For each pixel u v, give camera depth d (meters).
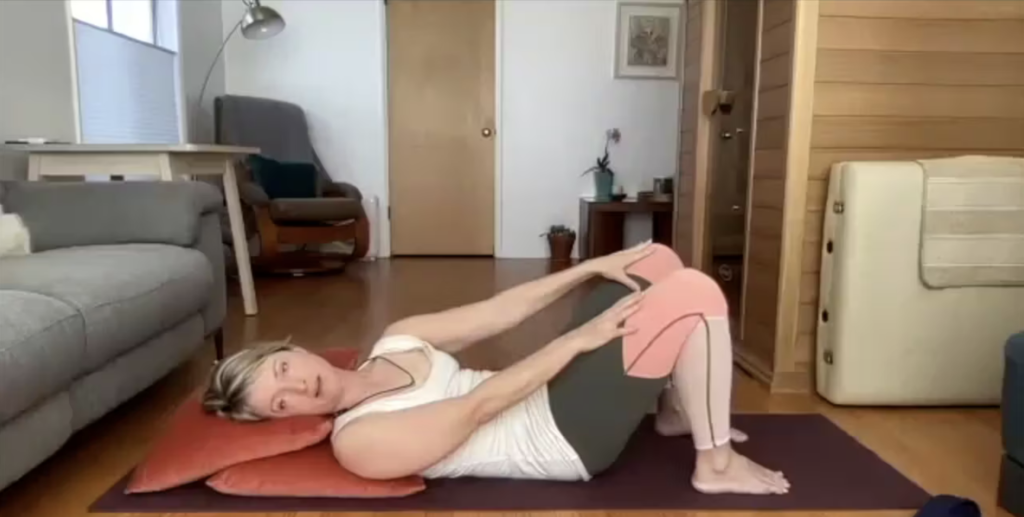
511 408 1.56
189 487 1.58
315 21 5.20
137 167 2.67
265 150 4.79
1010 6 2.23
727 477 1.57
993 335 2.12
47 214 2.27
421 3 5.29
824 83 2.21
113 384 1.78
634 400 1.51
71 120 3.29
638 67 5.35
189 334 2.28
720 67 3.05
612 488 1.59
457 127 5.43
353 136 5.32
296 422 1.57
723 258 2.99
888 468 1.72
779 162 2.31
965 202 2.06
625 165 5.45
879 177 2.05
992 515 1.52
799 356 2.31
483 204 5.51
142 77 4.03
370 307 3.55
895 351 2.12
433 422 1.44
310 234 4.50
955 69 2.25
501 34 5.28
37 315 1.45
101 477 1.68
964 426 2.03
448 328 1.73
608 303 1.72
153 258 2.06
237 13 5.13
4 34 2.81
